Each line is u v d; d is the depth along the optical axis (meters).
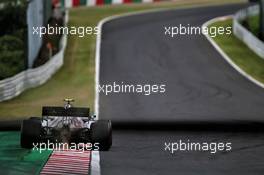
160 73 130.38
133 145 60.00
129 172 45.94
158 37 173.38
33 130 48.38
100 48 157.38
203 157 53.78
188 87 113.81
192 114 85.94
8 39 137.88
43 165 46.47
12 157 49.66
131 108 91.69
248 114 85.75
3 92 92.88
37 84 112.00
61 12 183.50
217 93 106.69
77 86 112.69
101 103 95.75
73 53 151.50
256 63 140.25
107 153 54.28
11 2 152.88
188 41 168.25
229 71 131.62
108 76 125.50
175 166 49.03
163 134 68.19
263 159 52.88
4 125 70.88
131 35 175.12
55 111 48.56
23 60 126.31
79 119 48.22
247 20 187.62
